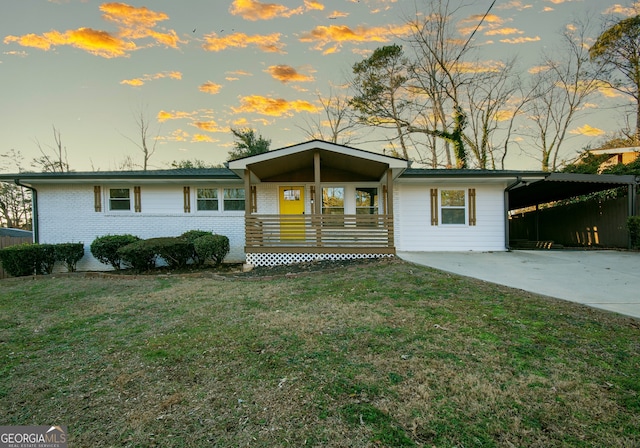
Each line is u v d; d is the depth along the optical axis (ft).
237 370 9.89
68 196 36.83
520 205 62.90
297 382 9.07
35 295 21.11
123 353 11.45
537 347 10.81
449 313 14.35
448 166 78.18
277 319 14.38
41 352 11.75
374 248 31.65
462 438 6.73
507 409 7.64
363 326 13.10
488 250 37.93
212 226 37.81
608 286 18.79
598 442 6.54
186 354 11.13
